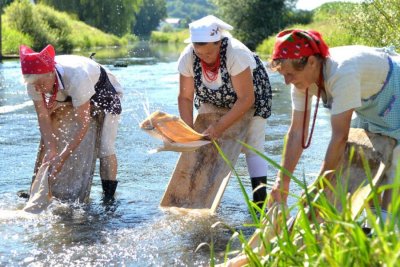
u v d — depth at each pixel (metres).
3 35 32.59
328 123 10.33
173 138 5.34
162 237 5.04
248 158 5.86
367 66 3.96
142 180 7.03
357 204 3.37
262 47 39.19
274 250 3.18
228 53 5.40
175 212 5.69
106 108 6.22
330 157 3.90
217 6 51.75
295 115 4.22
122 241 4.94
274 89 15.82
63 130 6.13
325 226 3.17
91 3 60.72
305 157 7.80
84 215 5.65
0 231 5.17
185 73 5.65
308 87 4.04
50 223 5.41
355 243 2.73
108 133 6.27
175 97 13.90
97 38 52.47
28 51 5.76
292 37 3.81
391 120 4.14
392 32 13.31
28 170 7.36
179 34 86.81
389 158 4.14
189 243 4.90
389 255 2.55
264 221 3.58
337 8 18.86
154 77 18.89
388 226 2.86
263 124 5.83
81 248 4.79
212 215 5.59
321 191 3.24
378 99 4.10
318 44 3.84
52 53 5.72
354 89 3.85
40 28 38.06
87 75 5.88
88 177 6.11
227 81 5.51
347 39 20.41
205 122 5.77
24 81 5.65
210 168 5.82
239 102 5.50
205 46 5.29
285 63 3.84
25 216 5.57
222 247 4.80
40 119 6.00
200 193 5.82
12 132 9.61
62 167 6.11
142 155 8.24
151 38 84.00
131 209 5.86
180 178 5.88
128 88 15.83
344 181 4.25
